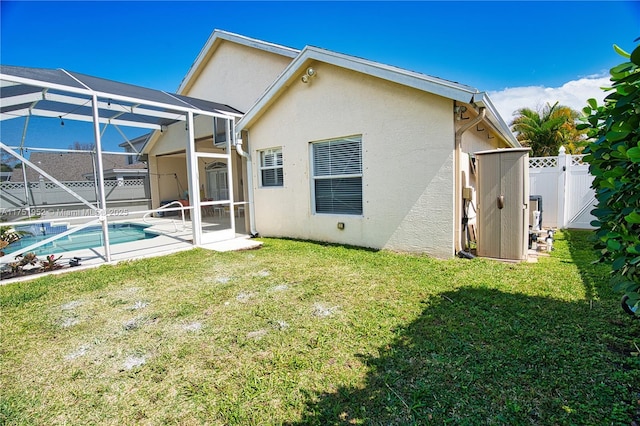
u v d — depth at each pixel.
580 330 3.02
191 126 7.91
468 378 2.40
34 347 3.16
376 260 6.00
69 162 13.22
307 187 8.02
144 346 3.13
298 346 3.02
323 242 7.84
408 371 2.54
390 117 6.49
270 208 8.95
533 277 4.69
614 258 2.27
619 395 2.14
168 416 2.19
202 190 16.70
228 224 12.18
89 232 11.52
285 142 8.38
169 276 5.43
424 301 3.96
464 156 6.70
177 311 3.94
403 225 6.50
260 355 2.89
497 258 5.85
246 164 9.33
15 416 2.23
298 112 8.02
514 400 2.15
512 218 5.67
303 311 3.81
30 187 12.07
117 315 3.88
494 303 3.76
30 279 5.39
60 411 2.28
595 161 2.51
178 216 15.37
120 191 14.30
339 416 2.11
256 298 4.30
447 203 5.95
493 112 6.23
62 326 3.61
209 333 3.35
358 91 6.90
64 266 6.09
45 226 11.47
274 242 8.15
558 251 6.42
